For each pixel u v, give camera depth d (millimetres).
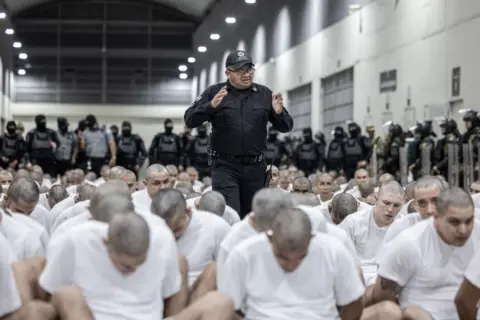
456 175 18609
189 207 7914
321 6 34375
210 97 10664
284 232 5754
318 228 7016
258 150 10594
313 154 28797
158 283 6145
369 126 26344
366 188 13805
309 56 36062
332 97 33688
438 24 23469
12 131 26656
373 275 8641
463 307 6496
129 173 12086
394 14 26734
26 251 8211
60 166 27828
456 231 6566
